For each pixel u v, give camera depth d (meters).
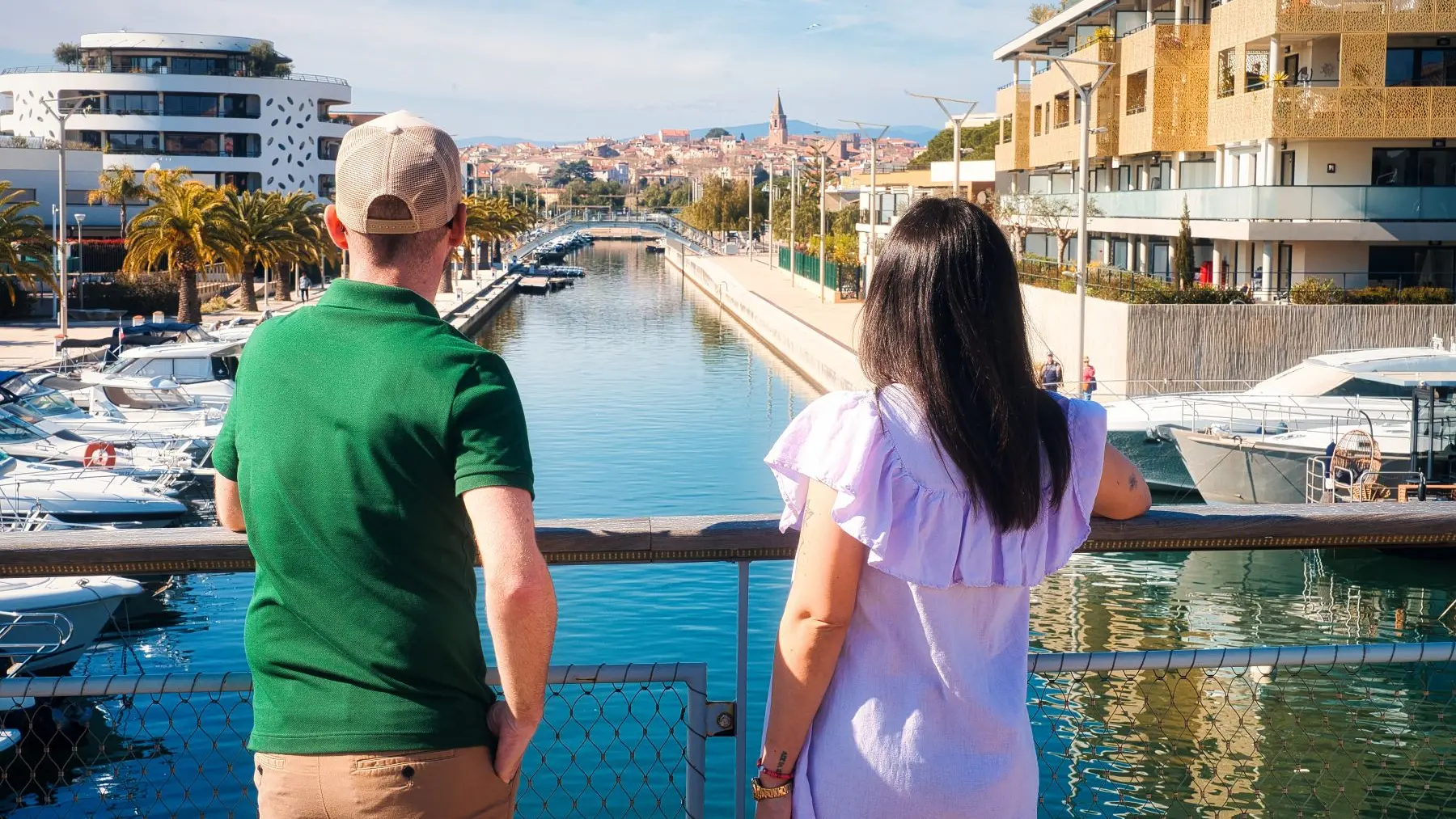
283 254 65.38
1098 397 29.70
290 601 2.24
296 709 2.25
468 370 2.24
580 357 61.91
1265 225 35.06
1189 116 42.78
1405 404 24.20
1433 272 36.69
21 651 14.04
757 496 29.70
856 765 2.20
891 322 2.20
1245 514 2.92
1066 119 54.28
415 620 2.22
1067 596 18.80
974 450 2.12
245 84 116.38
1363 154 36.81
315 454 2.21
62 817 4.44
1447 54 36.25
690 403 46.06
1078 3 49.59
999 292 2.19
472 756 2.29
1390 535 2.96
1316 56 37.31
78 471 23.67
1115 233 51.31
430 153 2.36
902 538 2.15
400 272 2.39
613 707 11.80
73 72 117.00
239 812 9.34
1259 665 3.07
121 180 83.56
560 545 2.90
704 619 15.16
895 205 74.94
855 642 2.24
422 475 2.20
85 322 61.91
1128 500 2.57
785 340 59.94
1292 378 25.33
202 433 28.25
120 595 14.73
